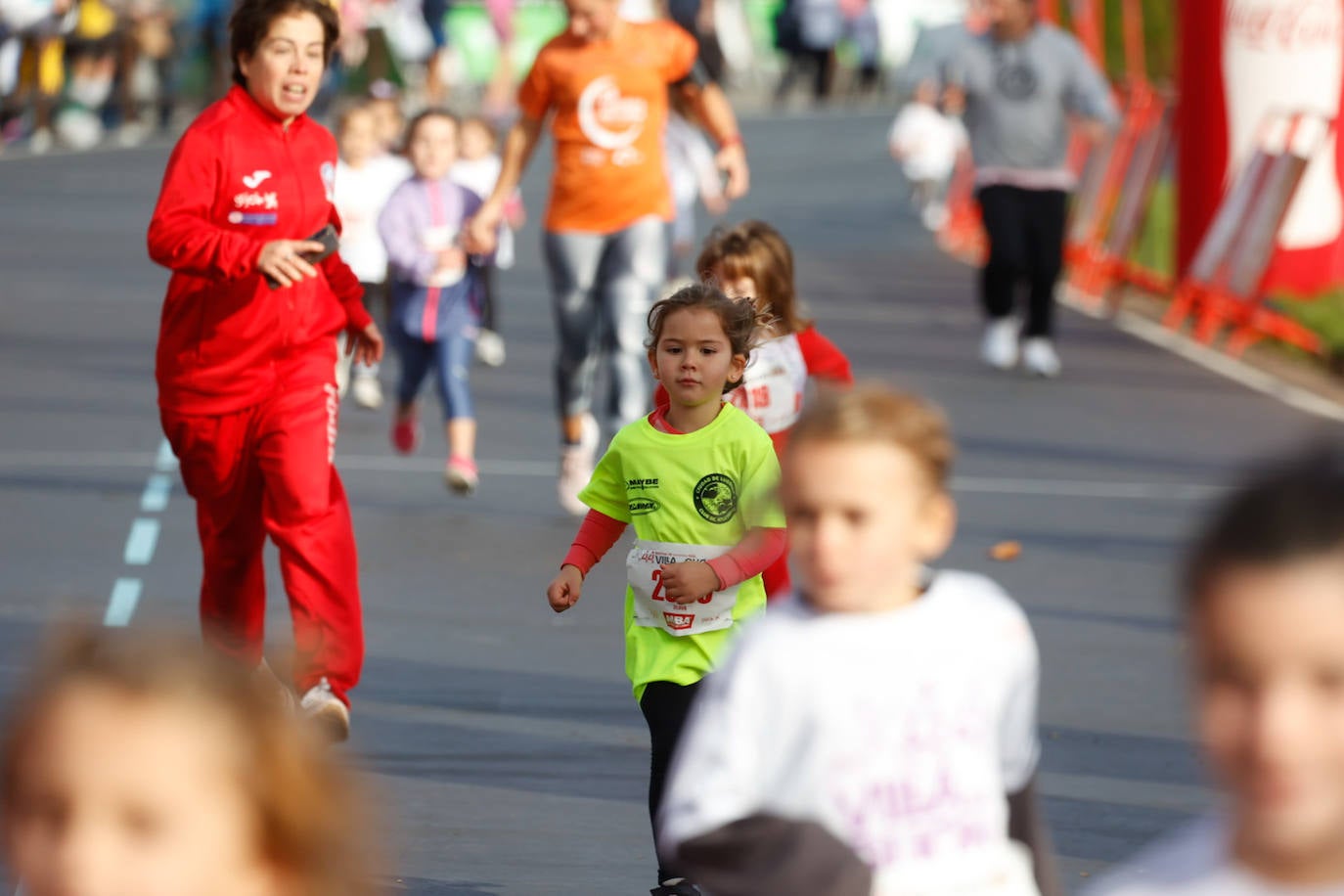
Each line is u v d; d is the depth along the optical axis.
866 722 9.09
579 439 32.38
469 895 16.31
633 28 31.09
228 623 21.28
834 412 9.10
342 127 43.19
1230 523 6.12
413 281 33.44
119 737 5.26
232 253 19.20
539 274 62.03
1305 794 6.19
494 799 18.98
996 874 9.25
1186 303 54.03
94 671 5.32
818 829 8.65
